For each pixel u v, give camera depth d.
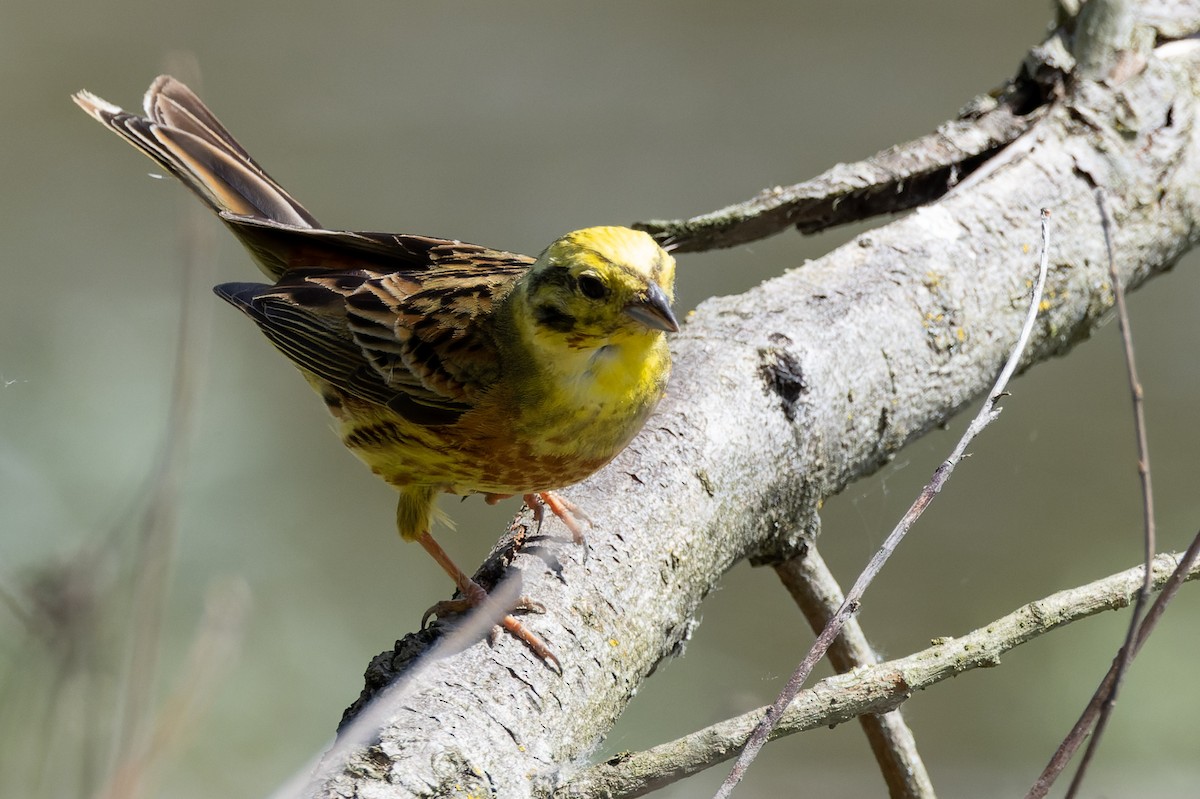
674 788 9.82
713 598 15.84
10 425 15.20
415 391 7.89
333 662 14.63
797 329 8.18
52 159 18.81
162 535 5.81
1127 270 9.37
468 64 20.78
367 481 16.20
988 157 9.57
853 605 5.45
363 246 8.91
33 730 8.27
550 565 6.95
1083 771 5.00
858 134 19.62
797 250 17.92
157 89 9.76
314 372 8.57
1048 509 15.95
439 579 15.66
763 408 7.87
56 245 17.75
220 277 17.47
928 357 8.48
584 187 19.14
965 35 20.81
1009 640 5.86
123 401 15.85
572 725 6.38
